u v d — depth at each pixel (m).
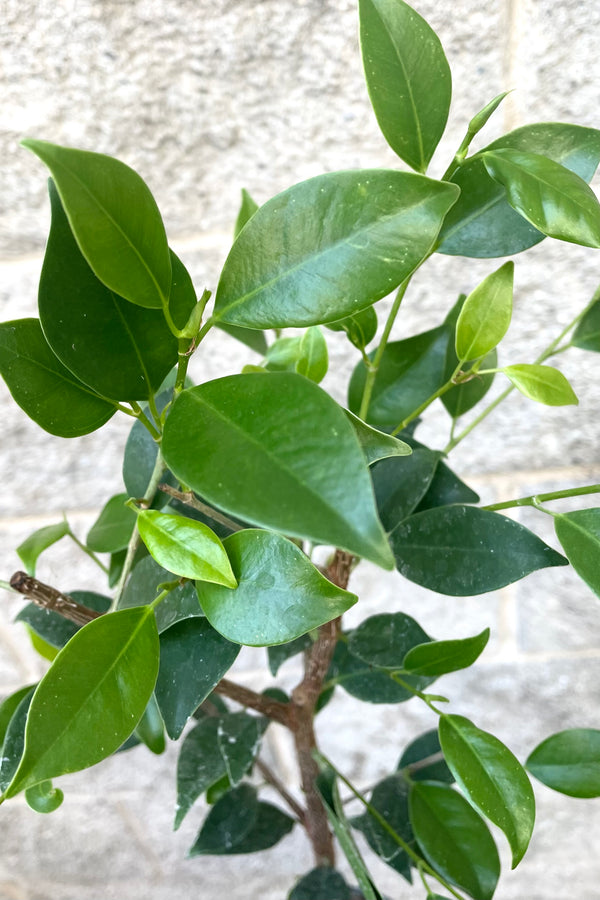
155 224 0.21
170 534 0.25
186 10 0.40
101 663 0.24
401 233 0.21
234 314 0.23
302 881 0.46
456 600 0.63
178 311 0.24
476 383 0.37
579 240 0.24
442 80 0.26
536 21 0.40
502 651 0.66
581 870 0.80
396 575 0.62
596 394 0.52
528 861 0.81
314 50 0.42
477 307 0.28
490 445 0.56
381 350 0.31
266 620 0.24
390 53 0.26
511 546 0.32
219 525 0.32
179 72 0.42
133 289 0.21
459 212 0.29
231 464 0.19
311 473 0.19
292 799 0.50
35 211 0.47
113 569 0.39
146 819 0.80
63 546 0.61
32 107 0.43
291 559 0.24
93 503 0.60
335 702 0.71
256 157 0.46
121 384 0.25
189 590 0.28
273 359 0.35
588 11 0.39
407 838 0.42
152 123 0.44
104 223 0.20
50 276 0.22
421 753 0.47
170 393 0.35
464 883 0.37
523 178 0.25
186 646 0.29
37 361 0.26
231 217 0.48
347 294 0.22
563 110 0.43
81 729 0.23
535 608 0.63
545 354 0.37
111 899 0.88
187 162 0.46
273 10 0.40
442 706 0.70
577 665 0.66
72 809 0.80
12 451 0.57
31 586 0.29
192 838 0.81
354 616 0.65
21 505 0.60
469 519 0.33
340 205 0.22
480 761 0.31
